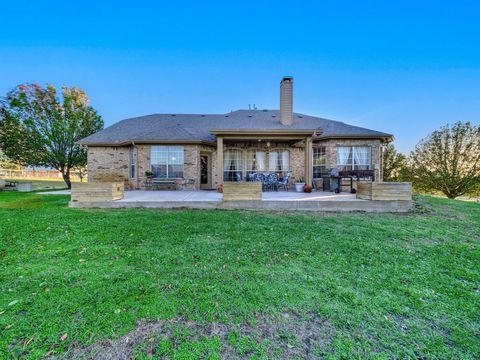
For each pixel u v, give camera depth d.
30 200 9.27
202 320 2.16
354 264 3.38
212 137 12.74
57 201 8.93
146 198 8.13
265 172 13.20
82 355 1.76
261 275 3.01
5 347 1.83
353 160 12.05
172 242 4.15
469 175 15.97
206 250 3.81
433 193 17.64
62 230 4.77
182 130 12.94
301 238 4.43
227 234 4.61
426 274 3.11
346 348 1.87
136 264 3.29
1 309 2.27
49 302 2.38
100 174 13.08
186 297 2.50
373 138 11.94
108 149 13.13
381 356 1.79
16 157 15.62
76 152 16.53
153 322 2.13
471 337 2.00
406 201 7.07
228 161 13.26
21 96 14.59
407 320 2.21
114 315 2.19
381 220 5.87
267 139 11.30
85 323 2.09
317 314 2.27
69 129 16.11
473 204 8.39
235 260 3.46
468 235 4.77
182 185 12.30
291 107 12.94
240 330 2.05
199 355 1.77
